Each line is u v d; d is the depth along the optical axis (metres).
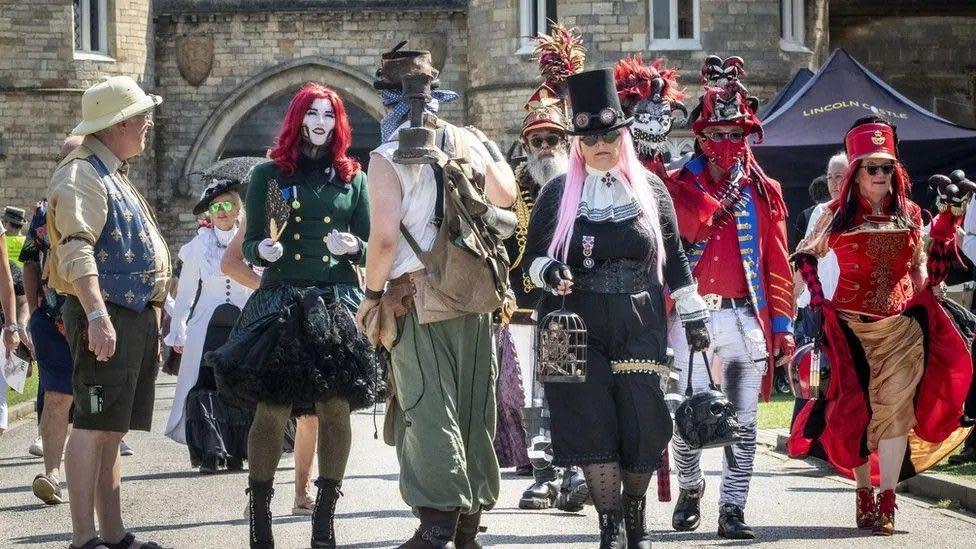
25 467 15.90
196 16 48.94
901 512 11.98
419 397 8.76
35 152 46.47
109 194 9.80
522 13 44.84
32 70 46.34
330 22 48.94
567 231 9.30
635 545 9.36
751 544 10.49
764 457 15.56
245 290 15.47
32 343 13.74
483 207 8.88
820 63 46.34
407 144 8.87
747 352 10.87
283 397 9.73
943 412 11.45
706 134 11.05
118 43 47.53
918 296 11.48
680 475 11.09
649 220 9.34
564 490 12.03
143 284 9.82
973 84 49.91
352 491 13.52
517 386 13.38
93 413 9.62
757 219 11.03
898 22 49.72
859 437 11.17
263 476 9.89
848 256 11.44
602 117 9.27
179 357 16.69
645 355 9.24
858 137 11.38
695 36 43.72
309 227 10.21
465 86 48.47
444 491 8.59
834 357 11.41
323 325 9.83
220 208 15.57
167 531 11.39
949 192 11.45
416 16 48.47
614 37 43.38
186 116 49.31
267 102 49.56
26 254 13.27
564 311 9.09
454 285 8.77
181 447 17.86
